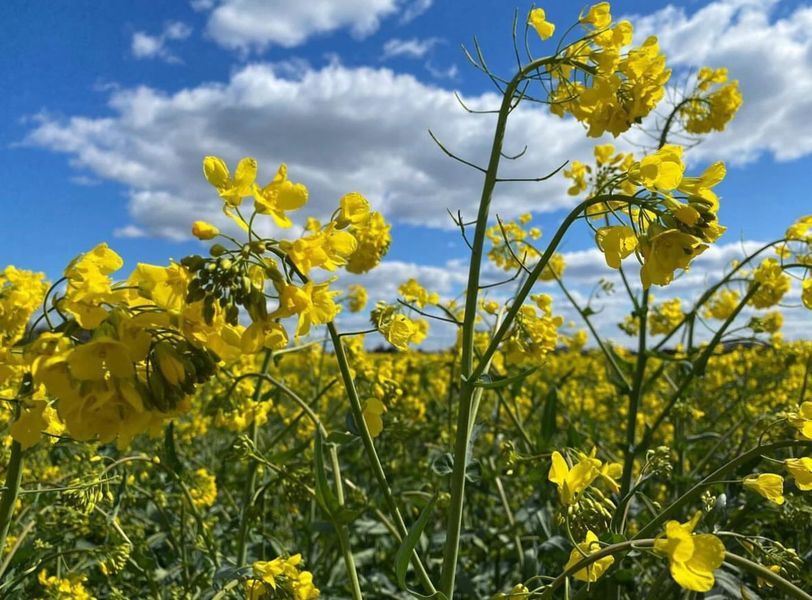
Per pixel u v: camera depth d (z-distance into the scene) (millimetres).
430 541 588
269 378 380
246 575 297
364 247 590
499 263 669
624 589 481
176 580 507
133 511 556
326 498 323
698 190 234
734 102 554
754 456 266
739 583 322
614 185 254
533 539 541
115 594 405
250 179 201
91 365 176
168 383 187
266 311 201
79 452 490
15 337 299
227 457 421
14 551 367
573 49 312
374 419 318
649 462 348
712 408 902
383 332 306
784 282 597
